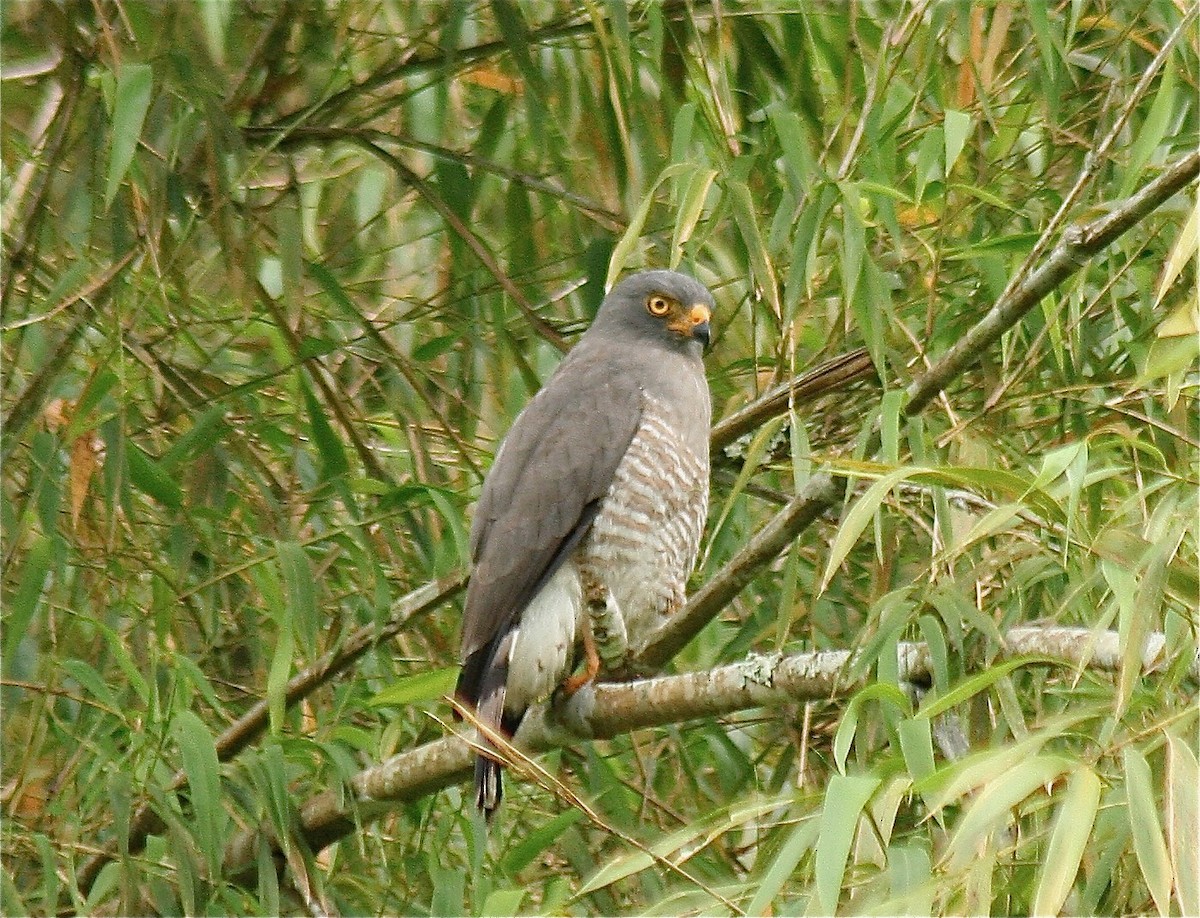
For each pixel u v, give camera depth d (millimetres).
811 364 8852
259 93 9508
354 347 9484
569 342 10438
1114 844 5613
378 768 7785
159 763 7812
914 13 8102
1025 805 5789
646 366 8930
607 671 8078
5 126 9406
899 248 7707
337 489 8523
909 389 7125
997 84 9180
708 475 8945
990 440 7723
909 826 7031
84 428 8305
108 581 8469
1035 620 7363
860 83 9227
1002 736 6453
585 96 9352
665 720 7457
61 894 8383
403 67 9570
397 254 10805
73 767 8008
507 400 9789
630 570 8547
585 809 5969
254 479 8812
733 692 7059
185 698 7984
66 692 7797
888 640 6309
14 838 7520
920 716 5590
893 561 8273
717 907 5555
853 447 8820
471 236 9266
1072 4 7992
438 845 7684
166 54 8766
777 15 9188
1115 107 8914
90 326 9156
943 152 8641
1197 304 6148
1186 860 4812
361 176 10094
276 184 9961
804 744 7328
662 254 9617
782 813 7211
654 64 8820
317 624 8352
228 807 8086
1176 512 5859
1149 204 6461
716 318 10438
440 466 10125
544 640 8172
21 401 8609
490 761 7332
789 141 7871
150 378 9500
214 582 8219
